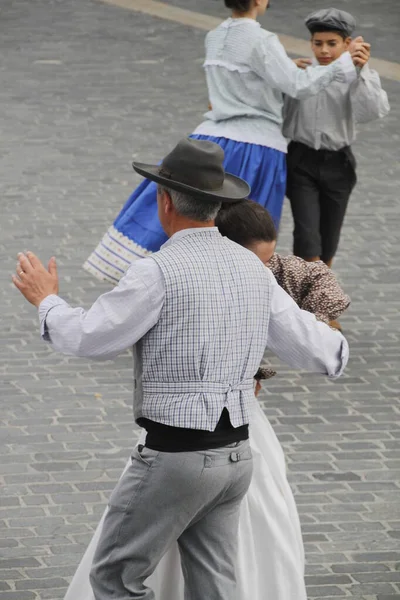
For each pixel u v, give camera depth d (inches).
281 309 474.3
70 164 1407.5
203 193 454.3
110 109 1647.4
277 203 864.9
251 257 467.2
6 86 1734.7
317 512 696.4
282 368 914.7
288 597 502.3
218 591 466.3
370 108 903.1
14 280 471.8
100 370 893.8
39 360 904.3
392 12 2332.7
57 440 773.9
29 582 606.5
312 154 935.7
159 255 452.1
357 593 610.5
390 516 695.7
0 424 792.9
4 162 1401.3
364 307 1040.2
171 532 454.6
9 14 2206.0
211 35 857.5
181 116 1631.4
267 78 826.2
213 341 447.5
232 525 474.0
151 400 449.1
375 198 1346.0
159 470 447.5
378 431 811.4
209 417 443.8
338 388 881.5
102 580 466.6
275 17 2242.9
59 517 676.1
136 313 443.2
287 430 807.1
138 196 839.1
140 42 2037.4
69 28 2114.9
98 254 834.8
